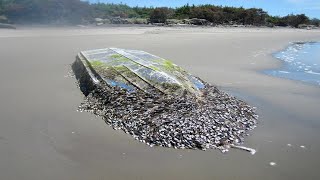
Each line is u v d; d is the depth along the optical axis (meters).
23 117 10.79
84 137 9.44
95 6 73.75
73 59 20.70
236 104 12.27
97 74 13.66
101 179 7.41
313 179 7.65
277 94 14.62
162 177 7.57
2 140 9.03
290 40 42.12
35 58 20.72
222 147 8.99
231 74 18.34
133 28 53.03
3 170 7.57
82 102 12.34
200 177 7.59
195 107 10.93
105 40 31.56
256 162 8.33
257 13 83.44
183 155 8.53
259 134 10.05
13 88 13.92
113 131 9.87
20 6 61.50
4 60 19.64
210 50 26.67
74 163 8.02
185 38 34.88
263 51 28.89
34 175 7.44
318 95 14.66
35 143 8.96
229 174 7.74
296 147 9.26
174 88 11.89
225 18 76.75
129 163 8.09
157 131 9.48
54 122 10.45
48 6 63.03
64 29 50.03
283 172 7.91
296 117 11.70
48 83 14.81
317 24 92.31
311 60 24.88
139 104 11.16
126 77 12.92
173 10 78.31
